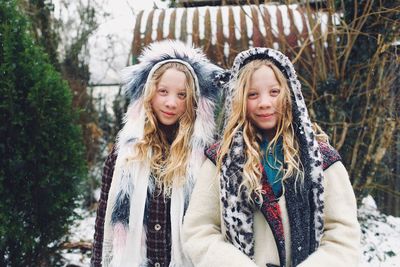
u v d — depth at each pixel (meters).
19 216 2.78
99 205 1.87
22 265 2.95
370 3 3.86
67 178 2.95
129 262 1.70
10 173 2.73
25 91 2.81
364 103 4.07
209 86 1.81
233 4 4.98
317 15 3.93
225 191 1.46
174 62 1.80
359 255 1.39
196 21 4.42
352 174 4.20
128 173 1.74
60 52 6.52
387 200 4.81
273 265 1.42
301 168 1.46
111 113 6.71
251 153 1.47
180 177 1.72
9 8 2.83
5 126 2.71
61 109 2.95
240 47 4.18
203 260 1.43
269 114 1.49
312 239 1.41
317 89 4.00
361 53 3.98
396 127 4.08
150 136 1.79
